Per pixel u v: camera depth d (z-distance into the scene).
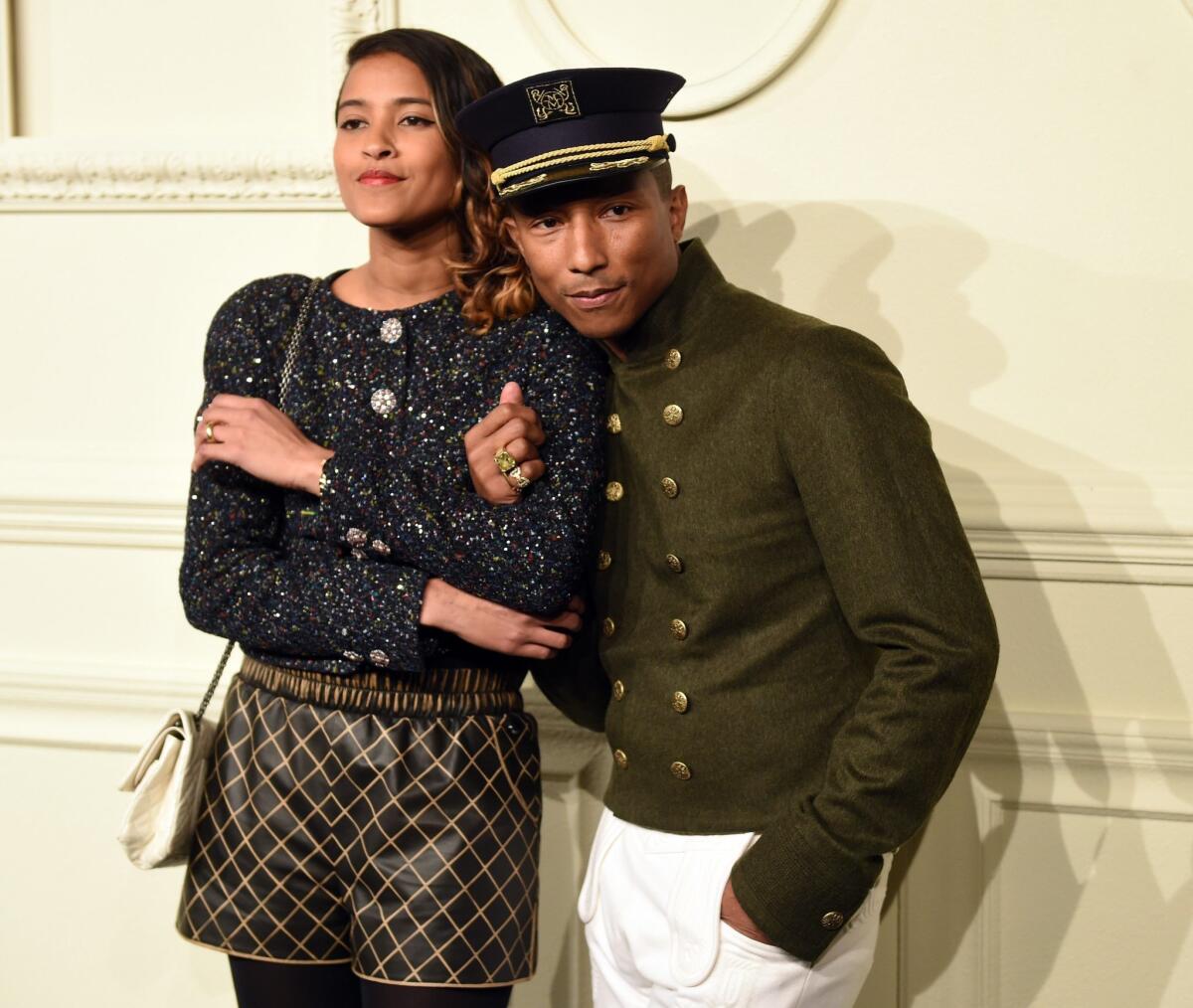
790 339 1.31
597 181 1.32
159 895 2.12
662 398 1.39
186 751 1.57
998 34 1.80
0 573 2.14
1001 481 1.84
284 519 1.59
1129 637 1.82
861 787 1.21
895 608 1.21
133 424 2.10
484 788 1.53
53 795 2.14
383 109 1.53
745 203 1.89
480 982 1.51
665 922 1.34
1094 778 1.83
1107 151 1.79
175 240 2.06
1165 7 1.76
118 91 2.07
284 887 1.53
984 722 1.85
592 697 1.65
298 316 1.60
